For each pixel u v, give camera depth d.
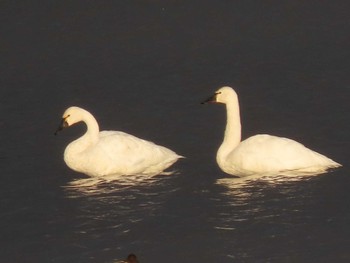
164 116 33.12
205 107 33.66
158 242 24.17
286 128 31.62
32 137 31.77
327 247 23.55
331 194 26.48
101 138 28.92
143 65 38.44
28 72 38.22
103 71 37.94
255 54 39.22
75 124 32.84
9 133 32.12
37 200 27.03
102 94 35.50
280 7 44.31
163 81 36.53
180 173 28.50
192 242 24.09
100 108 34.19
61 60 39.44
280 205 25.98
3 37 42.19
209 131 31.62
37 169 29.22
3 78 37.66
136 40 41.31
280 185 27.17
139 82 36.53
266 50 39.66
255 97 34.53
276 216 25.36
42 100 35.09
